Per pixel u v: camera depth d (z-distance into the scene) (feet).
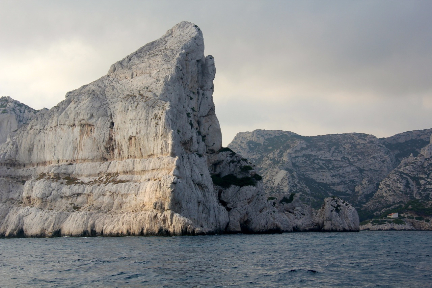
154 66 442.50
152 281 160.35
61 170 404.36
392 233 554.87
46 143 427.33
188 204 361.51
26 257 226.58
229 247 273.13
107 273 175.22
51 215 369.50
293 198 619.67
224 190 458.91
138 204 352.90
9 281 163.02
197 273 176.14
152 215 335.47
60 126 423.23
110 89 432.66
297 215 596.70
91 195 376.07
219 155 506.89
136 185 362.53
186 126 420.77
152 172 362.94
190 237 330.13
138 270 181.27
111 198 367.25
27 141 436.35
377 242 356.59
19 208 396.16
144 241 296.92
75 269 185.68
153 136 373.61
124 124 393.09
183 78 449.89
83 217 357.82
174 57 449.48
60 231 363.15
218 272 179.22
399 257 239.09
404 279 170.71
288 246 297.94
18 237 375.25
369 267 199.41
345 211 593.83
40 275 173.78
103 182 381.40
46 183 393.50
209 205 401.49
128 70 449.48
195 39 489.26
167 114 377.30
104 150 400.88
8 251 256.52
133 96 406.21
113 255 225.97
